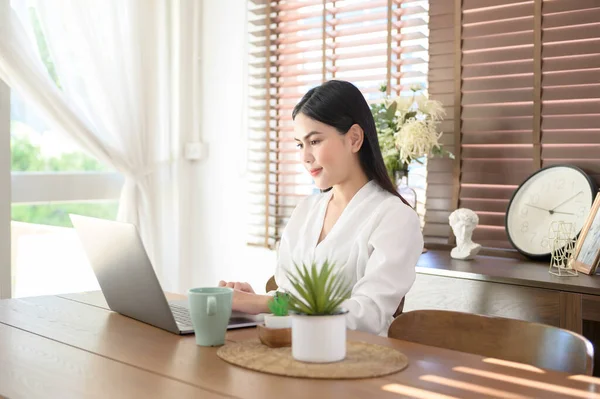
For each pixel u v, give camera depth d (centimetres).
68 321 156
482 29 279
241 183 357
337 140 178
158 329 148
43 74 304
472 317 147
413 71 298
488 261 255
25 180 312
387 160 268
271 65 343
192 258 376
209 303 130
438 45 290
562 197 252
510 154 273
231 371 115
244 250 357
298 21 341
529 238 258
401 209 173
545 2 264
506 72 274
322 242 182
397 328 155
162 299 142
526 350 139
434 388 106
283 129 340
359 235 175
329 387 107
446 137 288
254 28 352
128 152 338
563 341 133
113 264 154
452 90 287
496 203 276
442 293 237
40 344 135
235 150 359
